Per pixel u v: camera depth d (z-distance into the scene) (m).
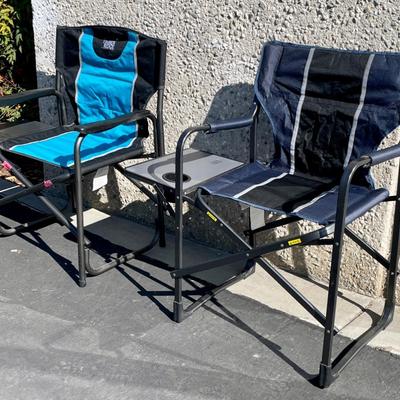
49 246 2.51
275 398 1.71
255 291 2.19
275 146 2.08
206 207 1.87
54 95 2.60
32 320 2.03
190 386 1.75
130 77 2.39
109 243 2.54
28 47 3.36
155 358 1.86
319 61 1.98
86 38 2.46
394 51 1.93
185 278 2.28
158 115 2.34
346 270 2.18
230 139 2.34
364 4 1.94
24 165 3.33
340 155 1.96
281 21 2.11
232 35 2.22
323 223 1.66
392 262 1.97
